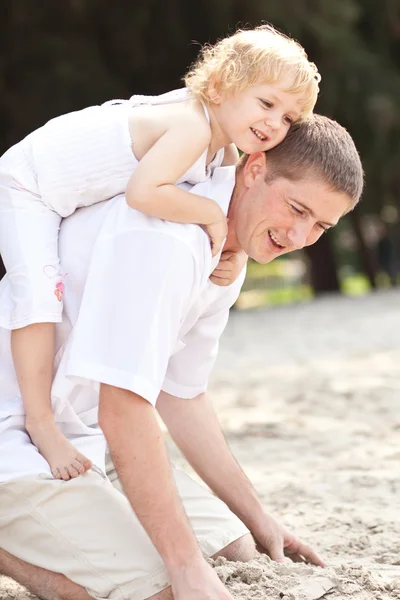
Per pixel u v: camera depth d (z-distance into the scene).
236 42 5.70
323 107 32.91
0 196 5.70
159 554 5.13
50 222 5.60
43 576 5.36
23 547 5.36
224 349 19.88
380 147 34.03
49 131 5.66
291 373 15.86
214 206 5.30
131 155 5.49
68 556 5.28
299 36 31.77
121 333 5.02
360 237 46.09
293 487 8.62
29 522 5.30
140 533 5.29
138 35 31.56
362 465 9.50
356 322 24.48
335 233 44.97
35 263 5.46
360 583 5.78
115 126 5.56
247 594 5.46
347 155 5.40
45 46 29.97
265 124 5.46
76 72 29.61
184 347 6.21
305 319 26.25
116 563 5.23
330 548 6.93
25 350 5.44
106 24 31.38
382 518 7.59
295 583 5.64
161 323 5.07
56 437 5.41
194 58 31.97
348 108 33.12
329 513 7.82
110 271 5.12
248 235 5.53
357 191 5.46
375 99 32.81
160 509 5.04
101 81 29.98
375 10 36.94
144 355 5.00
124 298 5.06
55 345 5.56
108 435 5.07
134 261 5.11
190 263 5.13
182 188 5.48
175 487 5.11
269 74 5.49
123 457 5.04
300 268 70.62
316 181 5.31
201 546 5.85
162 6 31.39
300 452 10.20
